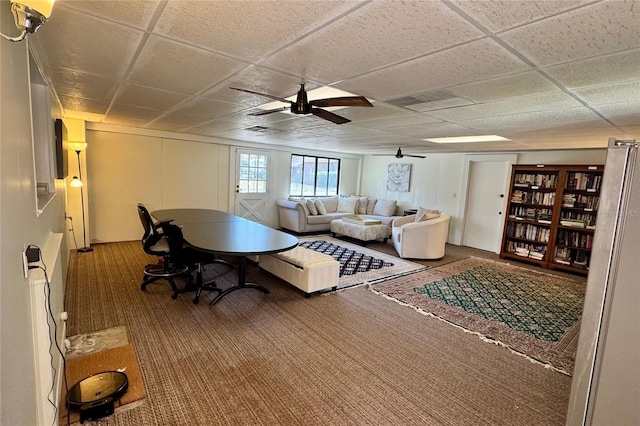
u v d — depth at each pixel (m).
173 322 2.98
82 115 4.57
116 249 5.39
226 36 1.72
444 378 2.34
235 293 3.75
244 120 4.32
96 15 1.53
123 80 2.62
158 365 2.32
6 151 1.04
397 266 5.23
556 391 2.25
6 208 1.02
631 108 2.64
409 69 2.09
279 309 3.38
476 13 1.35
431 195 7.84
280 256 4.09
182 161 6.50
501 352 2.72
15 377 1.05
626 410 1.39
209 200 6.96
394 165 8.72
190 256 3.54
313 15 1.44
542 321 3.36
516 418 1.97
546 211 5.69
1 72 1.00
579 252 5.33
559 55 1.73
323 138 5.92
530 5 1.26
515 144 5.26
